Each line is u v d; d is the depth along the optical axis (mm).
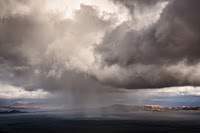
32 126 144625
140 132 109312
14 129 128625
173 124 147500
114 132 110438
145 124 149750
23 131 119188
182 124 147250
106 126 138625
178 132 107625
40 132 113688
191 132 107188
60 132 112688
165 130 115750
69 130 119812
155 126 136375
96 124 152750
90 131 114688
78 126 140000
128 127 132125
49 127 136750
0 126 148375
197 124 146250
